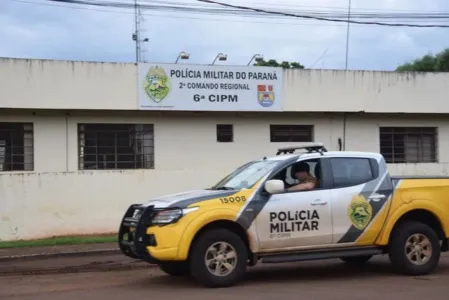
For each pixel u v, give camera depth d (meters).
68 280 9.98
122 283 9.48
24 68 16.09
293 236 8.98
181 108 17.27
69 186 16.64
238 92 17.73
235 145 18.33
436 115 20.16
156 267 11.41
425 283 9.02
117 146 17.41
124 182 17.11
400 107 19.34
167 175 17.52
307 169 9.41
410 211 9.69
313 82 18.52
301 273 10.19
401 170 19.55
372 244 9.48
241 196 8.85
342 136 19.28
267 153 18.59
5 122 16.41
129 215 9.26
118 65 16.83
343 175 9.48
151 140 17.69
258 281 9.34
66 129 16.86
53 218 16.48
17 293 8.77
